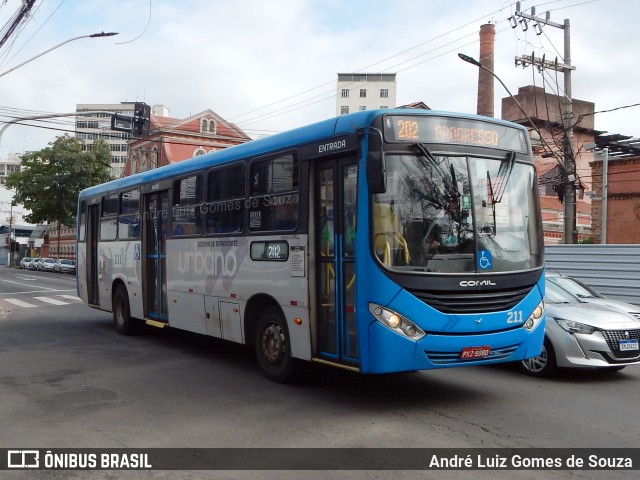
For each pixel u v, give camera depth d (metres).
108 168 54.06
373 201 6.21
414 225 6.26
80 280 14.61
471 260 6.43
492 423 6.07
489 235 6.61
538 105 42.81
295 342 7.29
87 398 7.13
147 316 11.26
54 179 49.03
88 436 5.70
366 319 6.16
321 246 7.06
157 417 6.31
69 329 13.37
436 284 6.17
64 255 69.81
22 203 51.53
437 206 6.39
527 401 6.97
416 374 8.41
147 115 21.11
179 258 9.95
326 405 6.75
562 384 7.87
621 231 25.64
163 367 8.98
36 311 17.73
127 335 12.26
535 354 6.93
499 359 6.56
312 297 7.04
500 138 7.01
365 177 6.27
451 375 8.38
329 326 6.90
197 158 9.68
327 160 6.99
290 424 6.03
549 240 34.25
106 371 8.70
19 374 8.53
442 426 5.96
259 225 7.95
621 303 9.16
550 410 6.58
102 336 12.22
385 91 97.56
